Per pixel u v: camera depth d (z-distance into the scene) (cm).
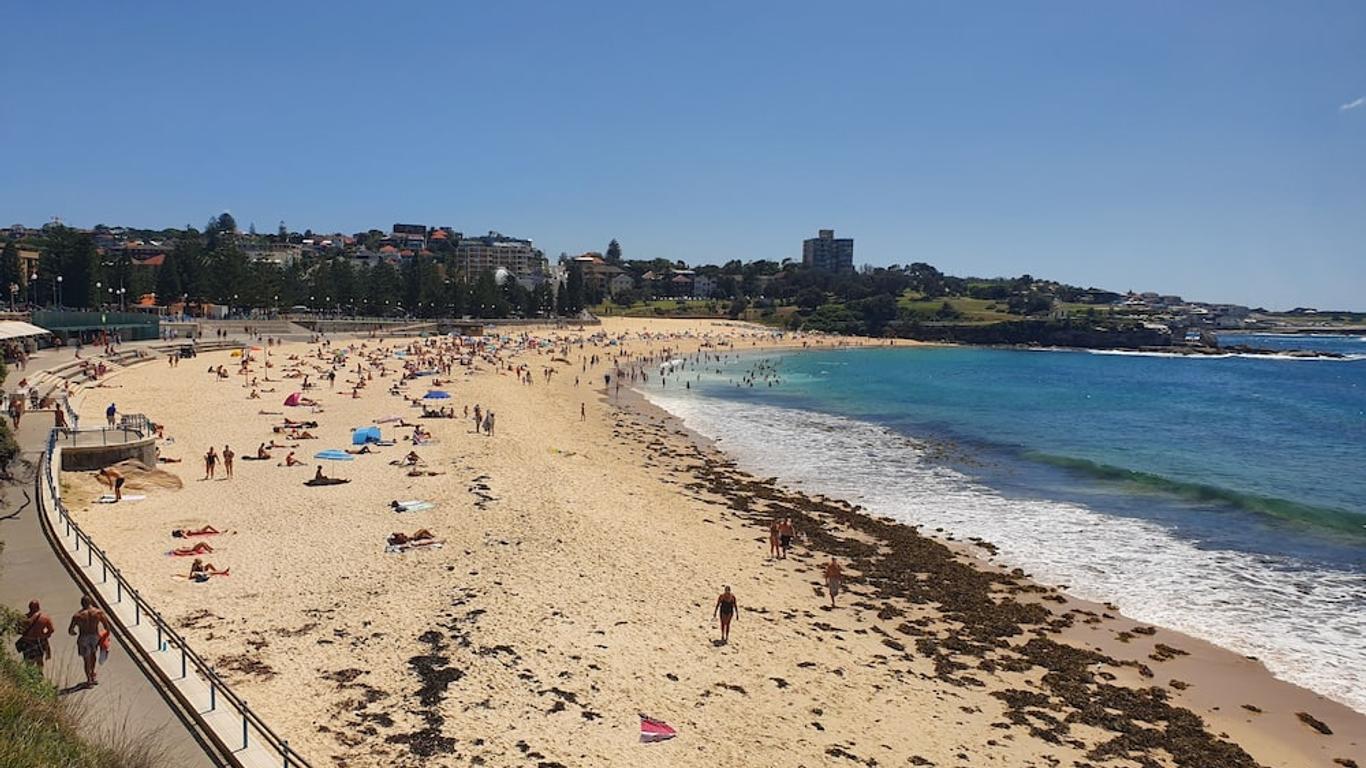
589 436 5906
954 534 3709
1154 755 1950
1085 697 2220
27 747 1152
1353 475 5141
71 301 12075
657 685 2091
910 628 2642
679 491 4297
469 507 3525
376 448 4738
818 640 2478
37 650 1620
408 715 1841
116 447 3616
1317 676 2378
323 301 15925
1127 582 3109
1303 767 1933
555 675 2088
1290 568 3266
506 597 2556
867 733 1955
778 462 5288
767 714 1998
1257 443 6400
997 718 2083
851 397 9262
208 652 2064
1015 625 2705
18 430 3891
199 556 2752
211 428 5081
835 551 3400
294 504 3488
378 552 2905
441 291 17438
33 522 2594
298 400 6128
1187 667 2428
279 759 1448
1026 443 6119
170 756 1438
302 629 2241
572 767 1694
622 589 2720
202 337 10481
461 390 7606
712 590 2809
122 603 2005
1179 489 4559
